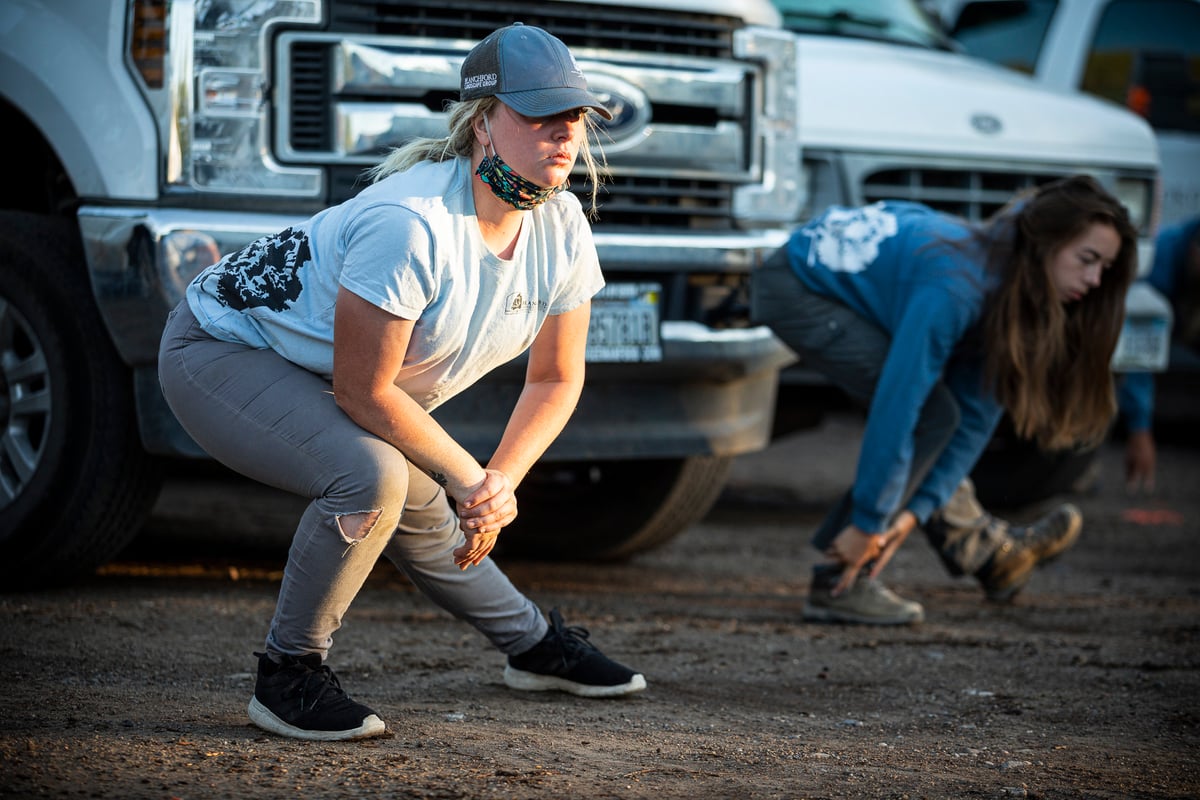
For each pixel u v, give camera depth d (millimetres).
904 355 4973
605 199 5488
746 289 5707
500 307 3205
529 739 3441
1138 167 7879
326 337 3225
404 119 5016
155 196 4797
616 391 5488
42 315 4984
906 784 3172
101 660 4090
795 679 4379
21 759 3010
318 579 3271
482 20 5172
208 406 3318
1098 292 5004
